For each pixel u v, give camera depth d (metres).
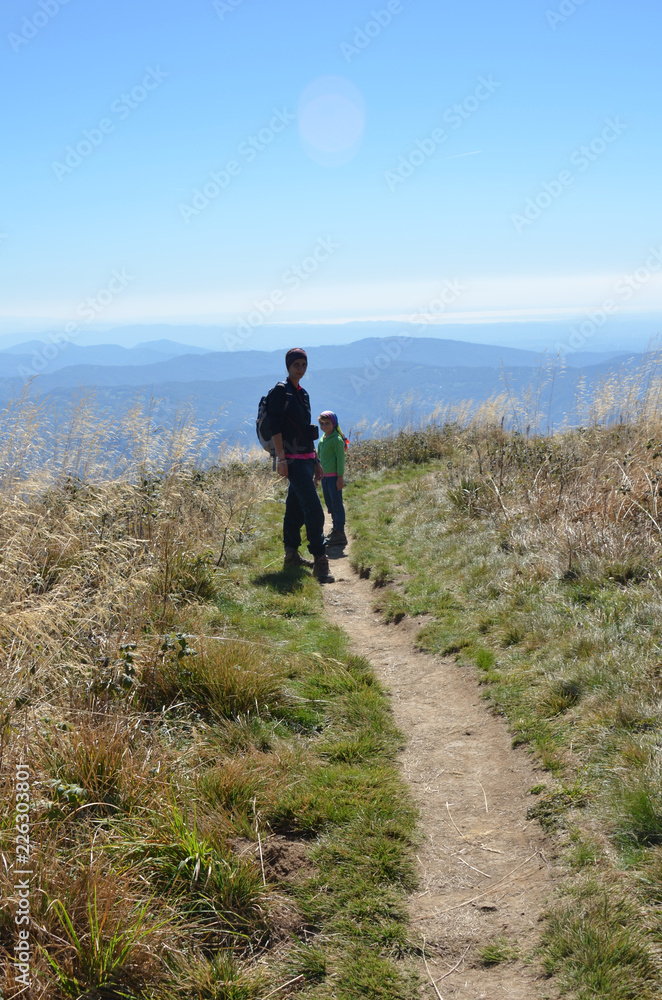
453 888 2.90
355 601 7.27
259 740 4.00
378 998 2.34
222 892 2.71
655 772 3.15
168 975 2.34
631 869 2.73
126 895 2.53
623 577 5.77
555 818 3.20
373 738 4.19
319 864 3.01
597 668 4.30
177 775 3.46
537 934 2.57
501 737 4.09
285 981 2.41
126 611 5.11
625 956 2.33
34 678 3.91
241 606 6.50
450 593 6.65
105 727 3.63
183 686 4.43
